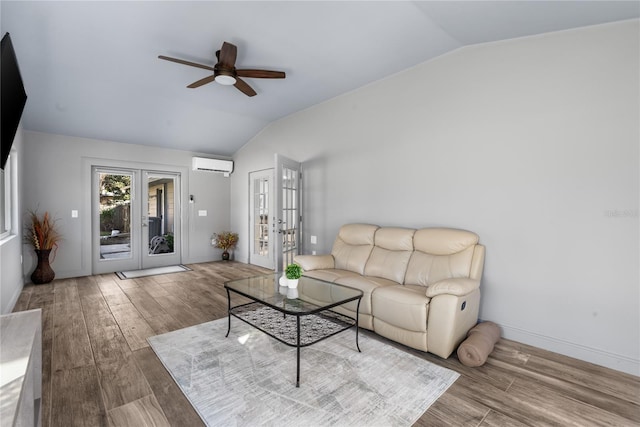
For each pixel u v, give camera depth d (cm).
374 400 181
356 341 246
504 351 247
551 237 249
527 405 179
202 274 512
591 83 231
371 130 386
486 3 221
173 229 598
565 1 204
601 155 227
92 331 278
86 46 302
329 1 239
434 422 164
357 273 342
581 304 236
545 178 251
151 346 248
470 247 277
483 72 287
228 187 663
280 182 423
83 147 491
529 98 260
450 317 225
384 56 321
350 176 412
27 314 163
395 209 360
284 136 521
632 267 216
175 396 185
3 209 348
